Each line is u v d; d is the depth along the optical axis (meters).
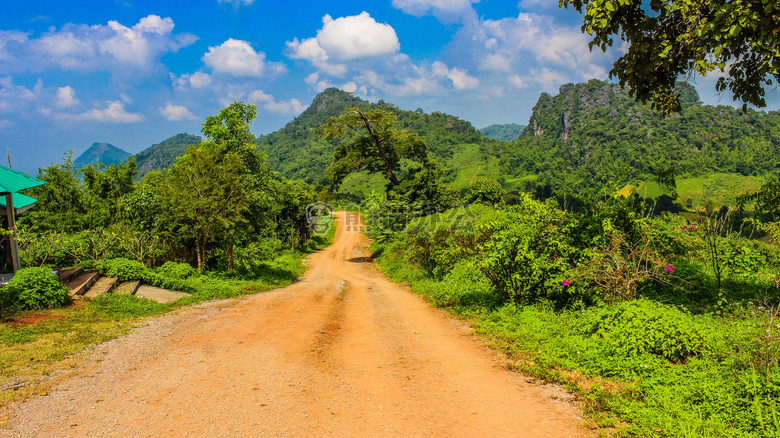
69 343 6.89
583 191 8.80
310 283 20.17
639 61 6.65
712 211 8.53
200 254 17.45
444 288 12.89
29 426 3.99
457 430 4.00
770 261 9.59
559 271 8.41
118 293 11.03
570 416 4.24
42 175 27.34
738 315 6.53
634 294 7.31
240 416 4.30
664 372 4.82
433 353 6.76
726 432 3.54
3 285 9.35
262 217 23.14
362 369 5.94
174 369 5.79
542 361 5.75
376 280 22.75
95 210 26.38
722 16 5.36
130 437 3.81
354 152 42.56
